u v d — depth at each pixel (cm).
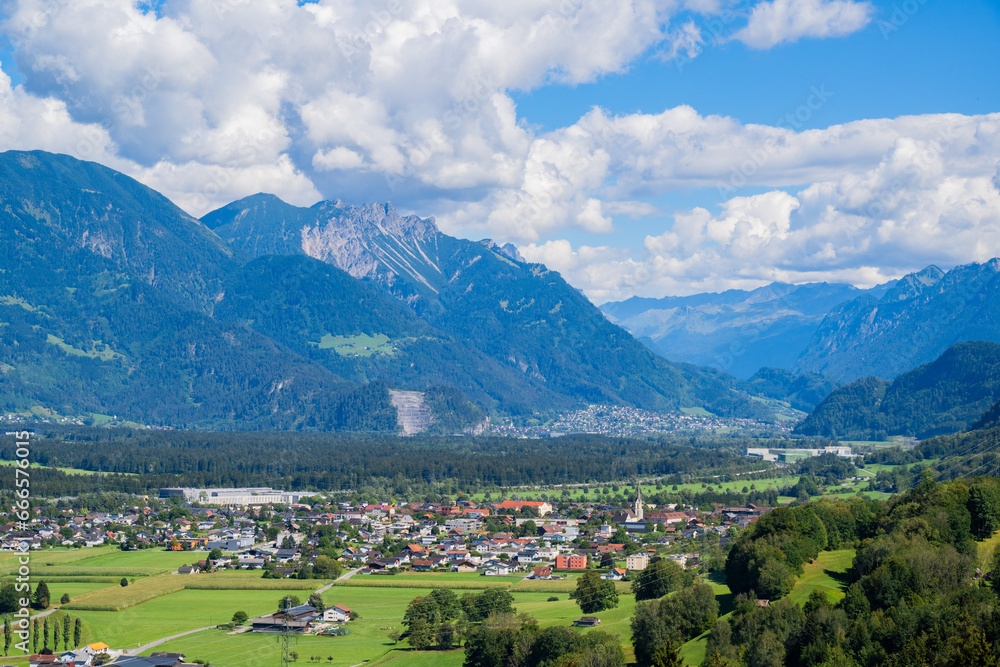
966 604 18225
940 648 16838
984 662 15575
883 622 18512
